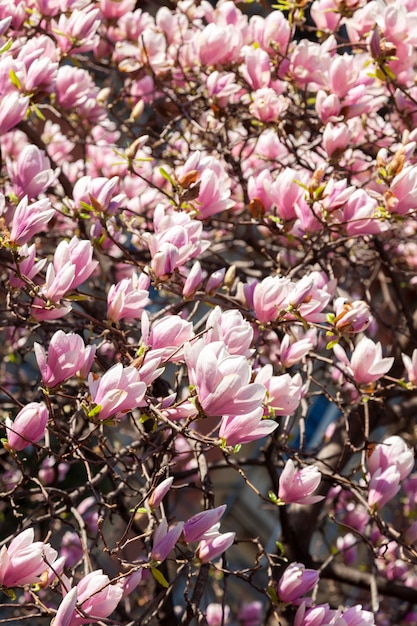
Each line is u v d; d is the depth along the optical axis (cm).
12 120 170
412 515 277
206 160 173
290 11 207
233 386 136
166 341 147
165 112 255
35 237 238
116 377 140
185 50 230
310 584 163
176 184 168
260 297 161
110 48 247
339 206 171
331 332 162
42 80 183
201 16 246
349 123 218
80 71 205
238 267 236
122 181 245
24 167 163
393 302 294
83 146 242
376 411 248
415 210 173
